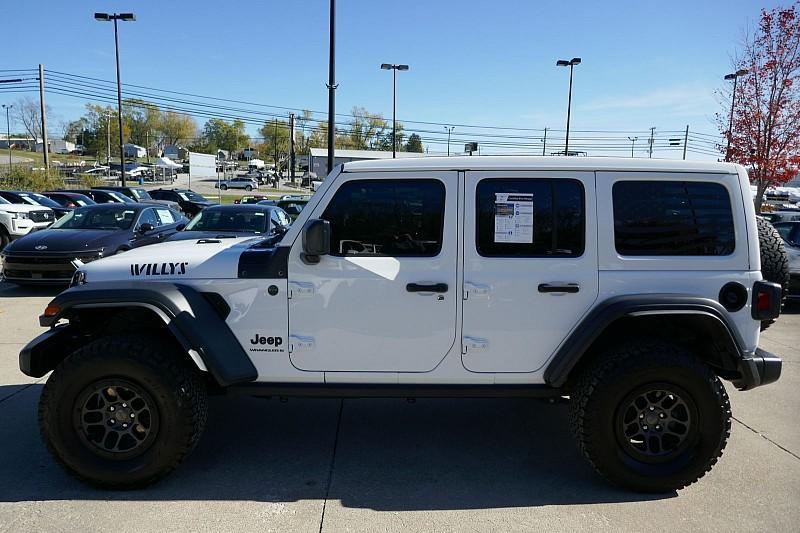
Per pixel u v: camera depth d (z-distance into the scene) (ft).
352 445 13.34
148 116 382.22
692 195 11.48
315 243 10.70
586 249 11.35
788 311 30.53
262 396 11.85
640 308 10.88
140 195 96.12
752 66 47.42
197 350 10.94
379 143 262.88
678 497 11.08
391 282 11.35
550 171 11.44
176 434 10.92
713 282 11.33
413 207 11.48
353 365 11.58
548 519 10.25
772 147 47.52
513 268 11.34
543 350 11.48
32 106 288.92
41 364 11.70
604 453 10.96
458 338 11.44
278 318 11.53
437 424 14.69
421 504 10.74
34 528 9.79
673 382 10.83
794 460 12.68
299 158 329.11
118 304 10.97
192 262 11.76
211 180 290.76
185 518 10.16
